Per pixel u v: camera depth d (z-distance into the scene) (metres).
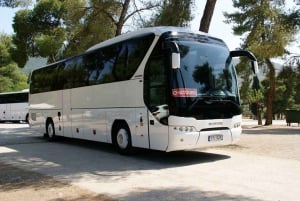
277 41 25.31
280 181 8.03
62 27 33.66
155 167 10.05
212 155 11.85
